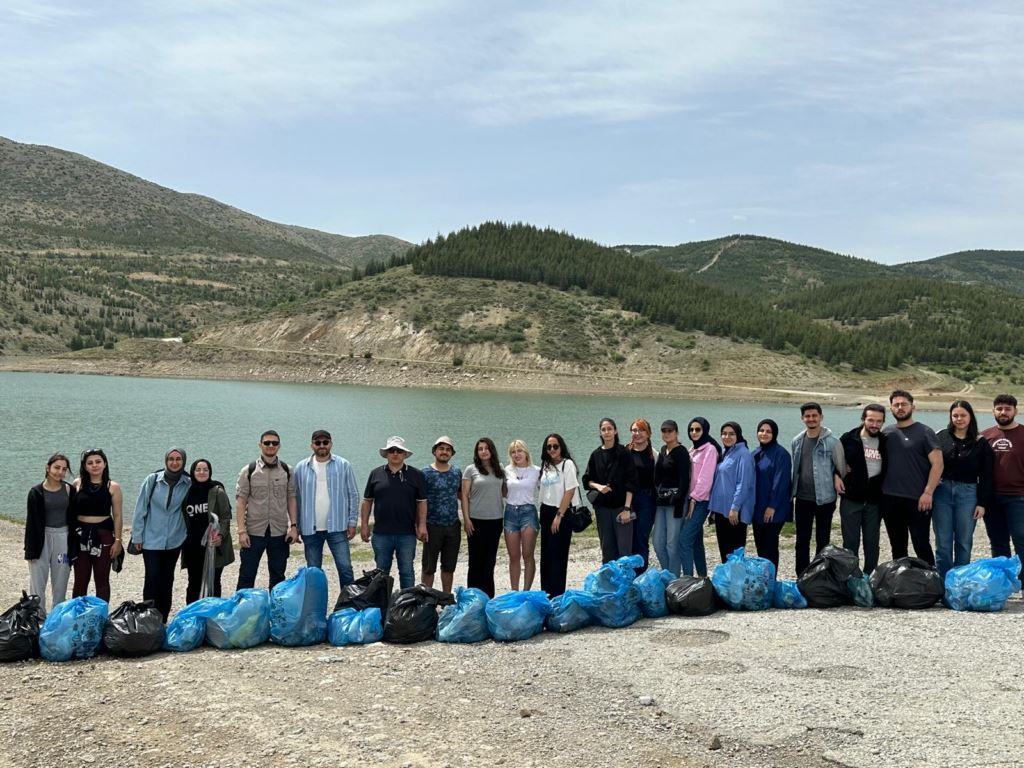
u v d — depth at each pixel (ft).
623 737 20.51
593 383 450.71
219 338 559.38
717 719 21.36
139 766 19.34
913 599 33.24
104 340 650.43
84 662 28.55
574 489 37.78
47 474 34.27
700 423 39.11
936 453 34.96
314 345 536.01
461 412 270.05
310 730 21.35
